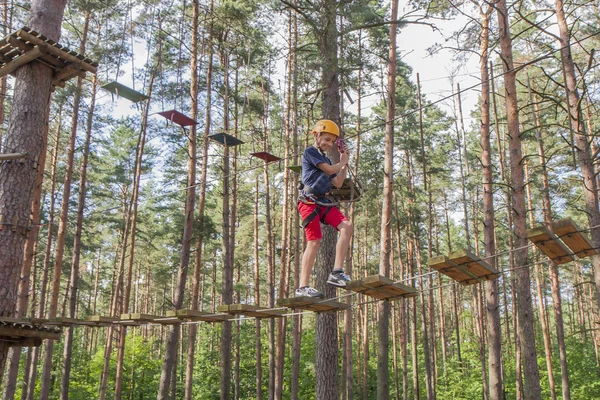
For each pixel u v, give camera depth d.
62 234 20.52
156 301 51.09
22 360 31.88
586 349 38.22
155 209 33.16
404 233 37.38
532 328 13.86
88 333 46.28
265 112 28.53
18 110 8.81
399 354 42.84
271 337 27.14
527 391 13.48
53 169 26.06
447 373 35.69
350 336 26.77
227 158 22.34
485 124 18.31
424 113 33.84
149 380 33.84
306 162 5.34
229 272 21.28
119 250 38.56
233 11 21.12
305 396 32.62
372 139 31.31
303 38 22.98
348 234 5.30
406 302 40.47
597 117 21.36
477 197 37.22
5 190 8.48
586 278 40.19
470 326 52.84
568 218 5.10
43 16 9.31
